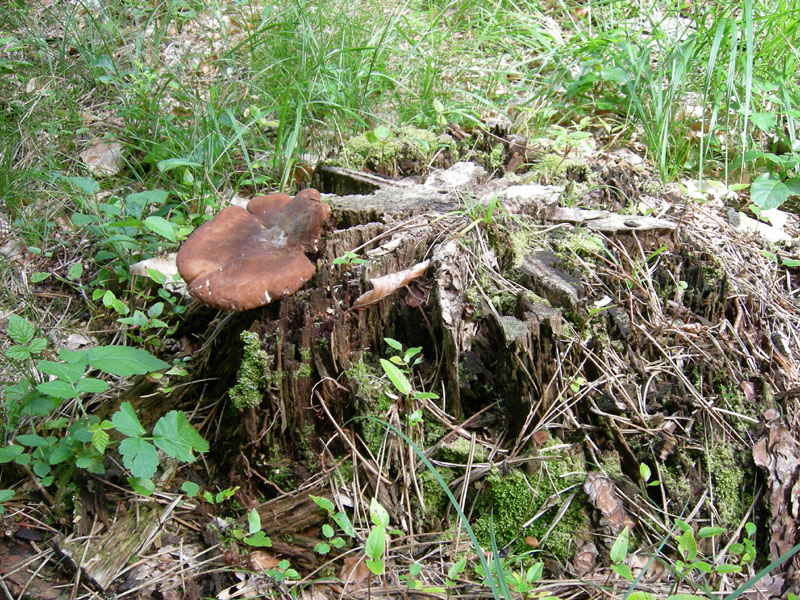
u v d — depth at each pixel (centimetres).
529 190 81
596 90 116
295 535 69
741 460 71
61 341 86
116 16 130
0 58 119
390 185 85
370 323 72
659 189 93
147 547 68
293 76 109
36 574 67
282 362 70
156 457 65
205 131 103
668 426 71
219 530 69
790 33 113
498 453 70
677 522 63
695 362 74
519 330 68
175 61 123
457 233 74
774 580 67
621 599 64
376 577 66
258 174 103
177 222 94
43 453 71
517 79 123
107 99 116
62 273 94
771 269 87
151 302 87
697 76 113
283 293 69
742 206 99
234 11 137
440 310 69
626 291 76
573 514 67
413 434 70
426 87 110
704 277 79
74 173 104
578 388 70
